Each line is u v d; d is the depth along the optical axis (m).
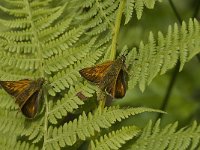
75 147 0.26
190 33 0.25
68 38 0.26
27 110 0.24
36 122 0.25
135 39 0.33
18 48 0.26
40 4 0.27
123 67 0.24
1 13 0.32
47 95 0.25
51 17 0.27
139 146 0.24
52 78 0.25
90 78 0.24
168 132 0.24
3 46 0.26
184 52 0.24
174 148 0.23
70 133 0.24
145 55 0.25
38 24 0.27
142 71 0.25
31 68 0.26
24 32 0.26
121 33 0.32
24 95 0.24
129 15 0.27
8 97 0.25
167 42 0.25
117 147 0.23
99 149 0.23
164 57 0.25
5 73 0.25
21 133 0.24
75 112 0.26
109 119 0.24
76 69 0.25
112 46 0.26
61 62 0.26
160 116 0.33
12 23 0.27
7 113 0.24
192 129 0.24
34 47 0.26
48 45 0.26
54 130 0.24
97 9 0.28
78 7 0.29
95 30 0.27
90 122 0.24
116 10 0.28
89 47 0.26
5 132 0.24
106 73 0.24
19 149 0.24
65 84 0.25
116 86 0.24
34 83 0.24
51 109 0.25
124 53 0.26
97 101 0.26
